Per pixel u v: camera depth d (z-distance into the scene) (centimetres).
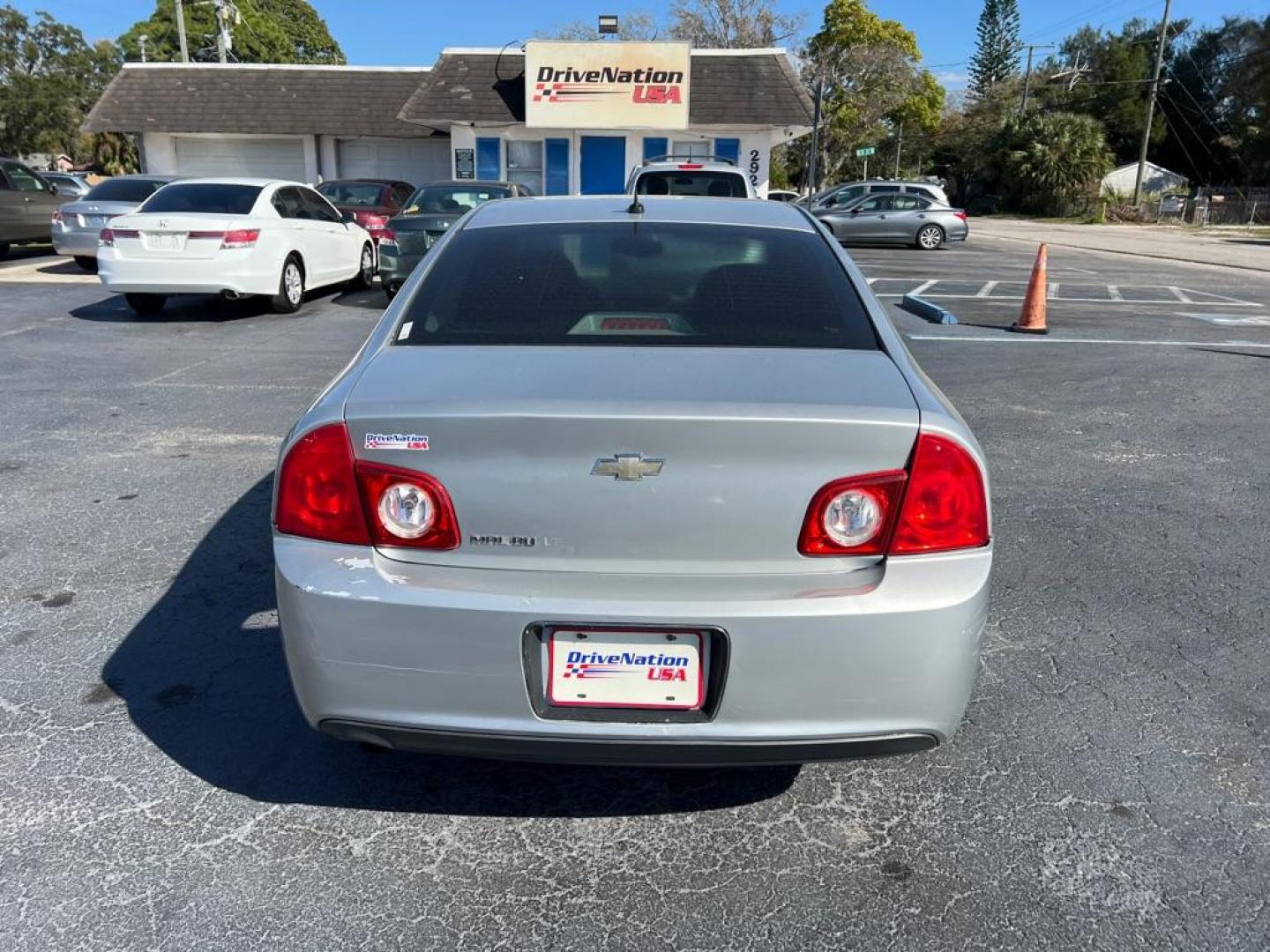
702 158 1252
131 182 1500
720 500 208
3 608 366
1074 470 545
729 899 229
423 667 213
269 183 1094
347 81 2280
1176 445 595
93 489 499
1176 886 232
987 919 222
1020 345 925
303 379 762
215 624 357
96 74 5516
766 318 266
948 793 268
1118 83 6100
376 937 216
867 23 5034
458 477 211
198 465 540
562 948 213
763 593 212
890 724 216
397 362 246
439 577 215
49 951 209
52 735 287
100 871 233
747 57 2086
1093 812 260
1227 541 446
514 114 2047
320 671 218
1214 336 995
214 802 260
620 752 216
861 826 254
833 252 308
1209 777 275
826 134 5047
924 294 1341
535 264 291
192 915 220
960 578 215
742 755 217
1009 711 307
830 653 210
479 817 257
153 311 1086
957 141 6297
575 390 219
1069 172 5000
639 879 235
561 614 209
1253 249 2730
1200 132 6209
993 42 7644
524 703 213
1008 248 2470
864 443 209
